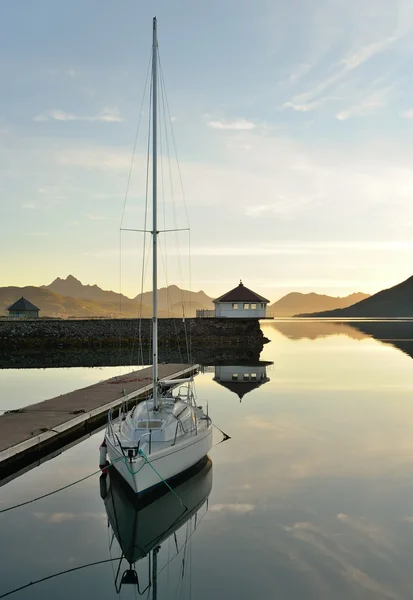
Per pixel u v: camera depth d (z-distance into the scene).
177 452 14.99
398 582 9.89
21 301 101.38
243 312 70.88
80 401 25.94
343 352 59.28
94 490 15.37
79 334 68.69
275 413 24.66
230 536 11.86
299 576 10.17
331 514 12.87
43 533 12.45
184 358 53.06
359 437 20.06
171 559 11.03
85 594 9.89
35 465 17.89
